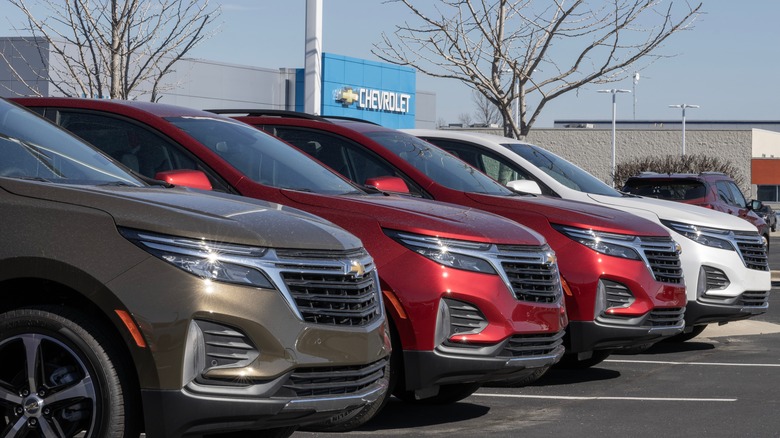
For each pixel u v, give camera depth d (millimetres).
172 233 5172
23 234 5188
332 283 5551
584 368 10898
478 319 7391
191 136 7895
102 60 17906
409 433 7559
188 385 5102
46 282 5293
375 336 5801
